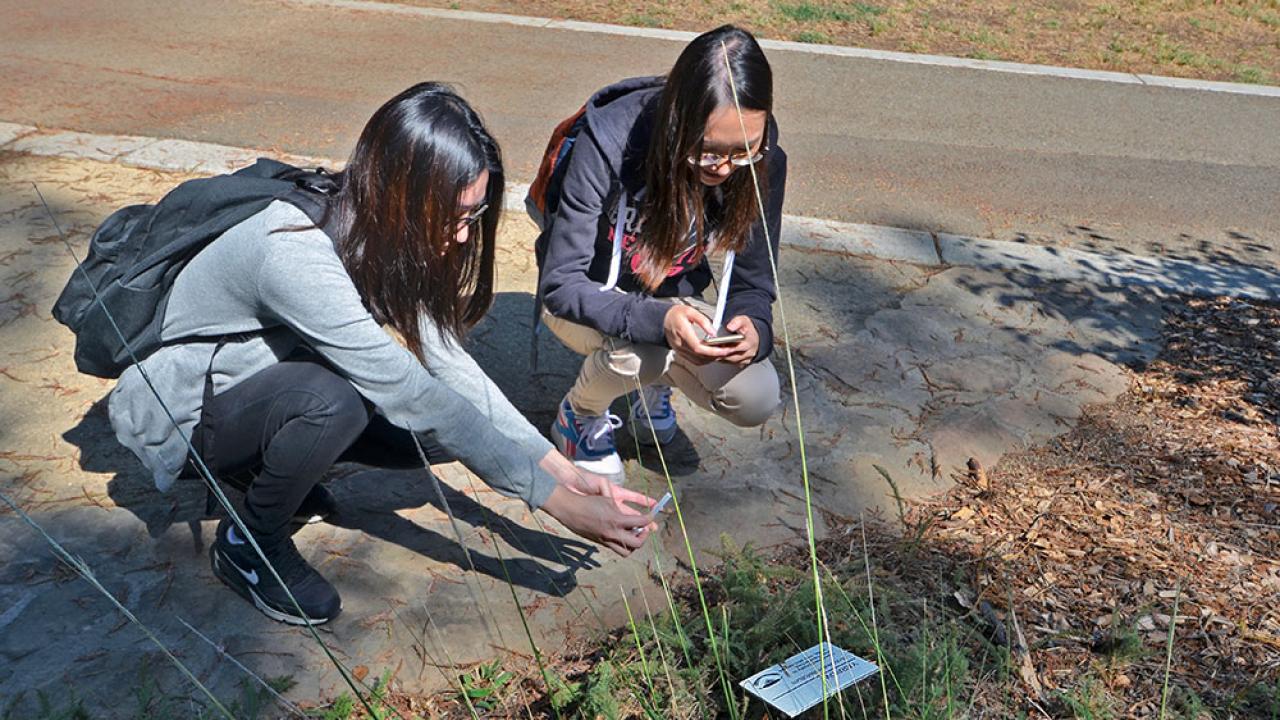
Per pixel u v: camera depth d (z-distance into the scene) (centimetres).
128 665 220
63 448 288
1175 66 869
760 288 264
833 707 215
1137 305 423
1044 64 843
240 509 238
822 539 274
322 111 594
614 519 210
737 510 284
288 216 200
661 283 266
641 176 243
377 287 205
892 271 435
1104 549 271
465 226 203
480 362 341
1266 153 657
